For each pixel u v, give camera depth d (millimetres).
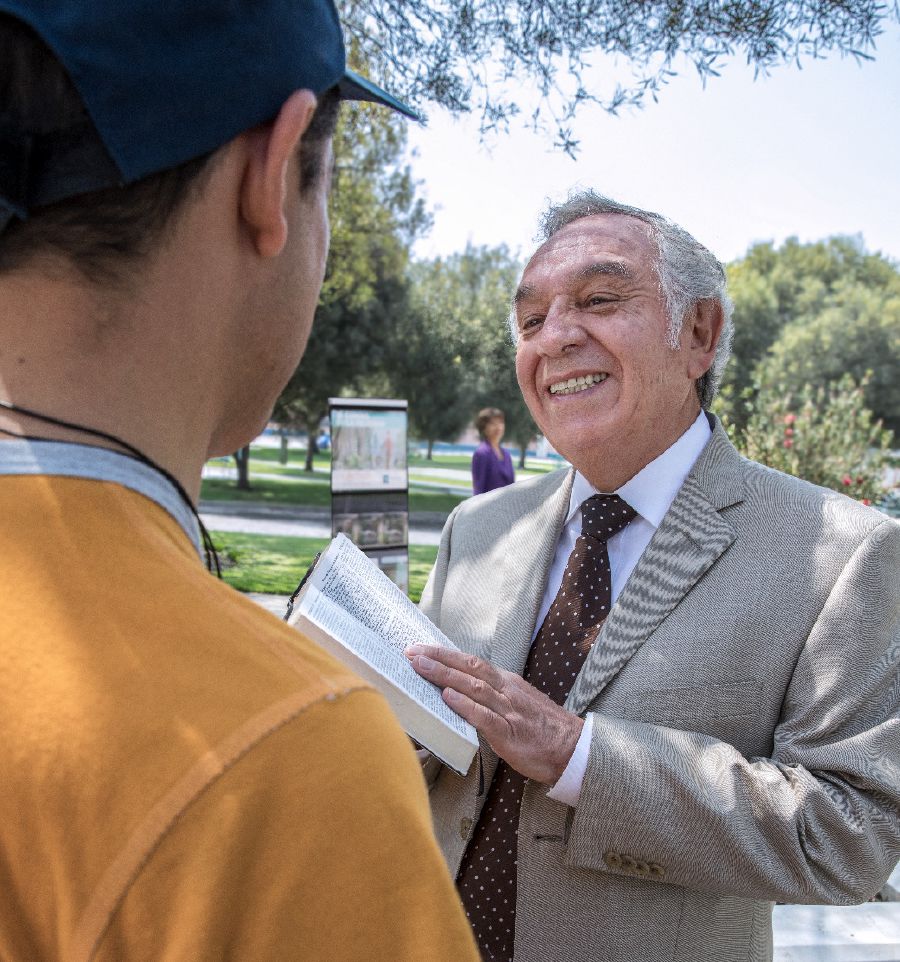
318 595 1119
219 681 421
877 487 7727
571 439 1525
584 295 1499
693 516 1469
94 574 440
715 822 1215
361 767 419
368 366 19844
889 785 1235
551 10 3500
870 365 29172
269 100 489
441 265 20594
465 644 1659
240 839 393
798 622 1344
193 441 542
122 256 472
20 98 436
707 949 1315
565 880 1327
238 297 541
